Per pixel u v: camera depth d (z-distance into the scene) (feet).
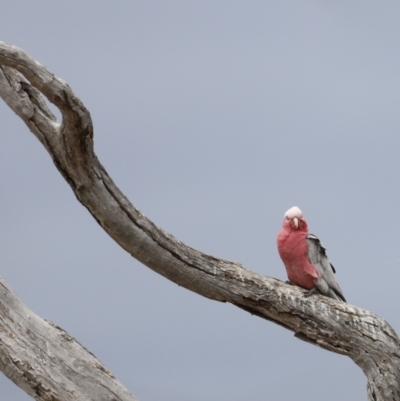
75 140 32.07
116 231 35.14
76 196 34.47
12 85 33.32
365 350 37.45
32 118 33.19
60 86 30.42
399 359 37.32
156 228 35.63
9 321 32.55
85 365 33.68
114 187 34.42
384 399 37.17
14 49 30.09
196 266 36.68
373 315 37.96
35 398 32.78
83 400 33.09
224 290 37.27
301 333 38.27
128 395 34.30
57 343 33.45
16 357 32.12
